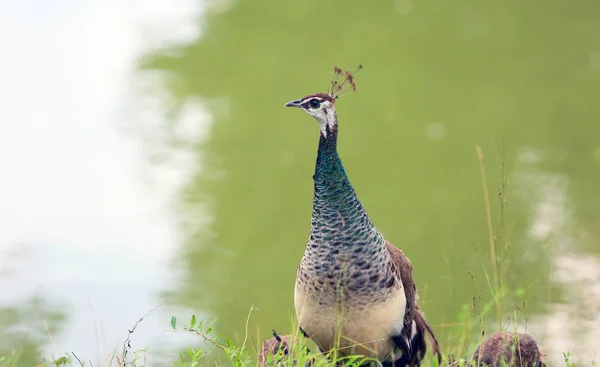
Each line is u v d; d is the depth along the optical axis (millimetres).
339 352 7555
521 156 17766
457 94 20688
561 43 23359
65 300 12820
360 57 22422
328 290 7289
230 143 18359
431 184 16812
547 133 18609
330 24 24547
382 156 17906
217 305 12797
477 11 25375
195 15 24531
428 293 12531
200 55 22234
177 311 12648
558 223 14828
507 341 7617
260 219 15477
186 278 13727
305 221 15672
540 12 25344
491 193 16344
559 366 9992
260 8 25406
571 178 16766
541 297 12156
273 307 12766
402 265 7766
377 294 7270
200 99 20109
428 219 15289
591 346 10672
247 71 21516
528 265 13125
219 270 13969
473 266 13500
